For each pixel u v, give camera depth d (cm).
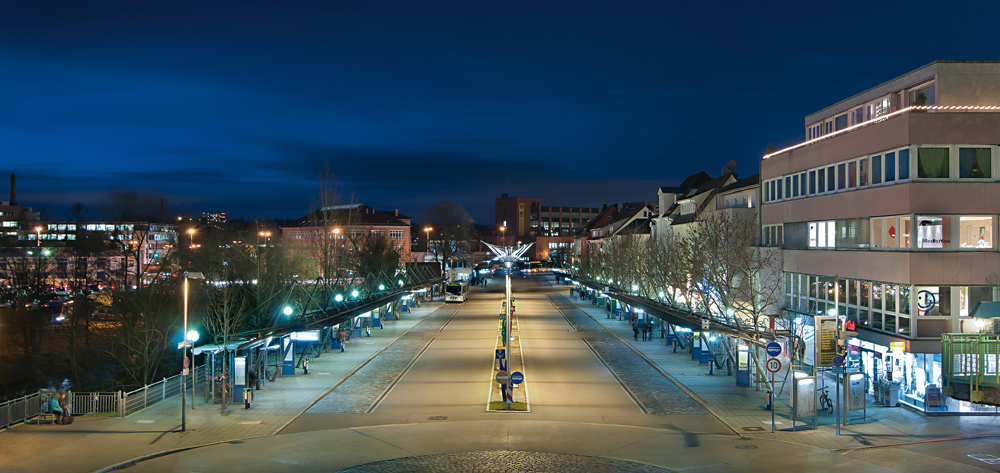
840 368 2933
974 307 2811
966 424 2639
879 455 2209
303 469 2034
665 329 5359
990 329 2800
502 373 2972
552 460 2152
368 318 5559
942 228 2822
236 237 8788
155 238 10919
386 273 7950
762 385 3406
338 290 5644
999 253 2817
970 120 2816
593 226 14275
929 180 2816
